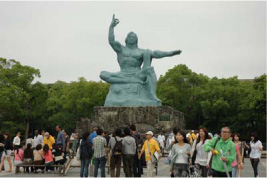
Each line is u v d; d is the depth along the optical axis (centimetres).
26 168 2816
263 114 6825
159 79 8462
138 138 2428
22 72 7206
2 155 2875
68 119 8044
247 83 8325
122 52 5250
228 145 1420
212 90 7656
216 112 7538
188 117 8106
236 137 2117
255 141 2430
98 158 2162
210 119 7750
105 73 5206
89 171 2797
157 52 5162
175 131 1817
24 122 7400
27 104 7350
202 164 1733
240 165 1703
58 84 9712
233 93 7550
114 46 5219
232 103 7531
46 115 8294
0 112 7100
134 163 2198
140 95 5044
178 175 1628
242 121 7381
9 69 7169
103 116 4828
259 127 7294
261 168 3234
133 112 4781
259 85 6862
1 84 7112
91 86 8150
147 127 4744
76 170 2920
